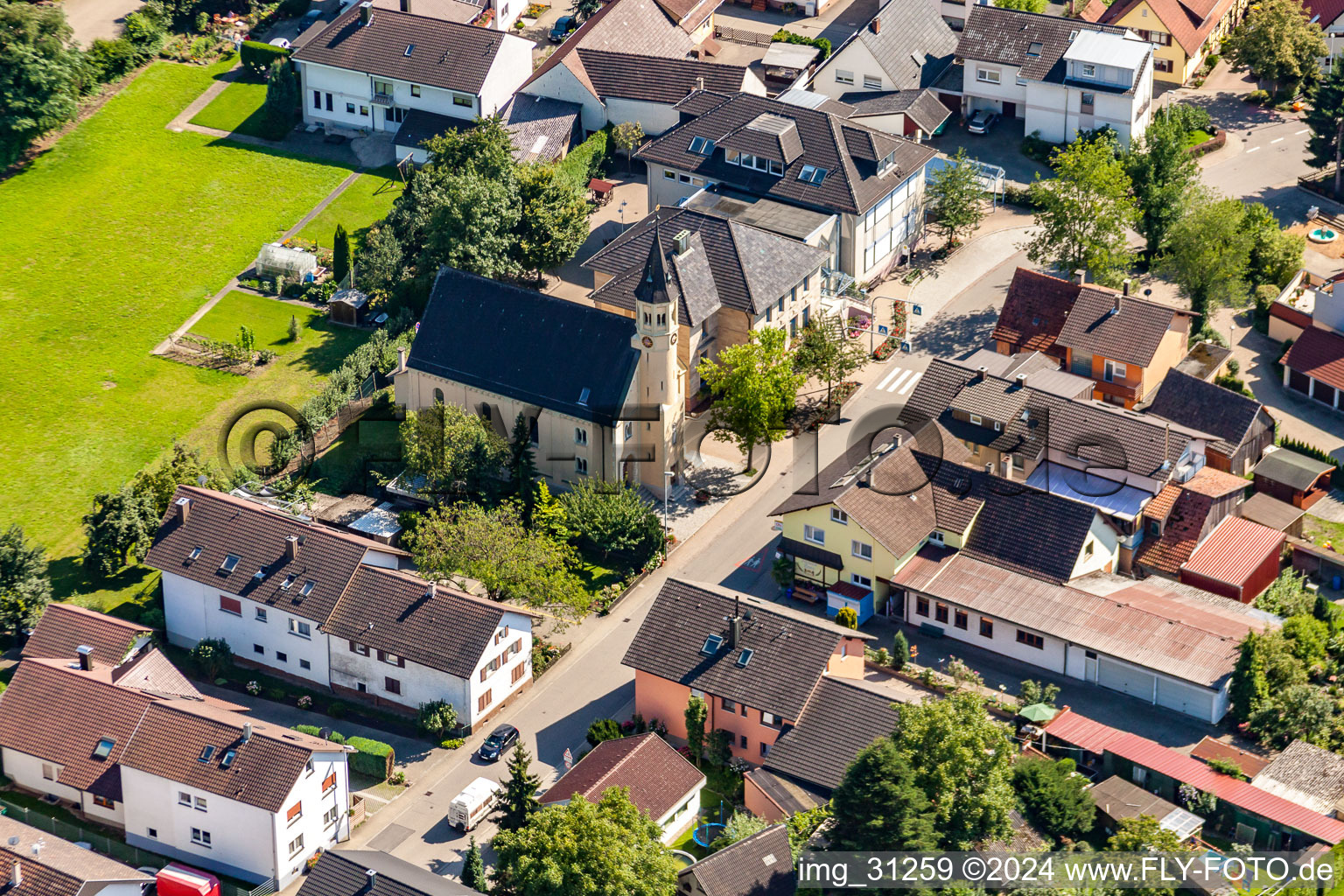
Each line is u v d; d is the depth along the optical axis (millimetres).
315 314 171125
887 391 155625
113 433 157250
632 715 128375
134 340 168125
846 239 164625
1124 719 124750
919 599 133125
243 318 170750
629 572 139875
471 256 163125
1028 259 168750
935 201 173250
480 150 171875
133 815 120688
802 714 118812
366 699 131500
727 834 113125
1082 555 132375
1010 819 109500
